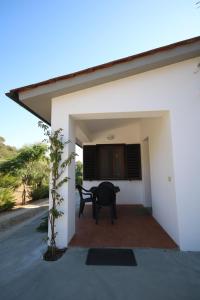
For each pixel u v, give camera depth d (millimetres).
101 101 4164
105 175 8891
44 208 9000
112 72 3893
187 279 2850
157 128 5352
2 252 3867
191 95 4082
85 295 2525
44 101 4398
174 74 4145
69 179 4168
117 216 6562
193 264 3271
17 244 4281
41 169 11133
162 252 3725
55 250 3762
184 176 3904
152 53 3854
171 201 4262
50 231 3988
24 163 10578
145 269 3127
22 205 9836
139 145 8742
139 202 8617
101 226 5449
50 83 3963
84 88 4188
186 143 3969
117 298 2461
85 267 3207
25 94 4059
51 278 2908
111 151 8992
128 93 4145
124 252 3744
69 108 4207
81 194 6836
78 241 4312
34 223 6215
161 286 2691
